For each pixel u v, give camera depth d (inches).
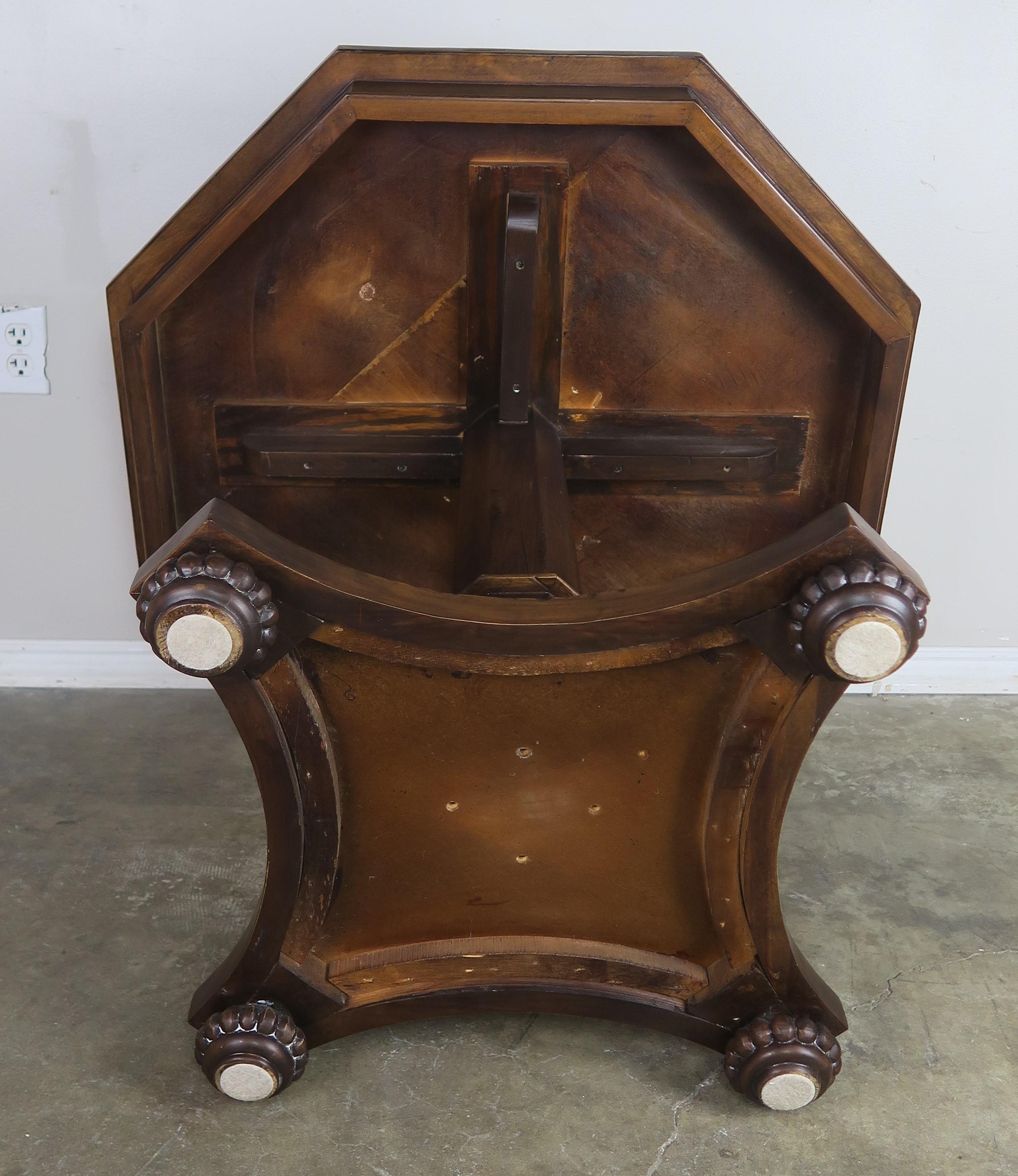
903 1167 52.5
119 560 89.4
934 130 77.8
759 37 75.7
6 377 82.8
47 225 78.8
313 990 54.5
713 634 43.6
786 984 53.8
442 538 73.2
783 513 74.0
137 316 62.1
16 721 86.5
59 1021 59.0
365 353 67.6
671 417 70.3
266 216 63.1
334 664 45.3
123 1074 56.2
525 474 61.7
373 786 49.7
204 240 59.8
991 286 82.1
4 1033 58.1
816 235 60.8
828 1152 53.1
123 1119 53.6
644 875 53.1
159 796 77.9
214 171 77.9
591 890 54.1
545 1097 55.8
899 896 70.6
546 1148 52.9
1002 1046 59.5
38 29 73.2
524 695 46.7
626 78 57.2
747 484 72.5
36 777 79.4
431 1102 55.3
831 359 68.7
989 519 89.9
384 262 64.9
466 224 63.9
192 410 68.6
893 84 76.6
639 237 64.9
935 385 85.4
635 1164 52.2
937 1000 62.4
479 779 49.8
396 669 45.6
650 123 57.9
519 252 61.6
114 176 77.7
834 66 76.3
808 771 83.2
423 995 55.7
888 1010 61.6
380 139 61.1
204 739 85.1
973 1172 52.3
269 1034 53.1
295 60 75.6
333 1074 56.8
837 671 40.8
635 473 70.9
